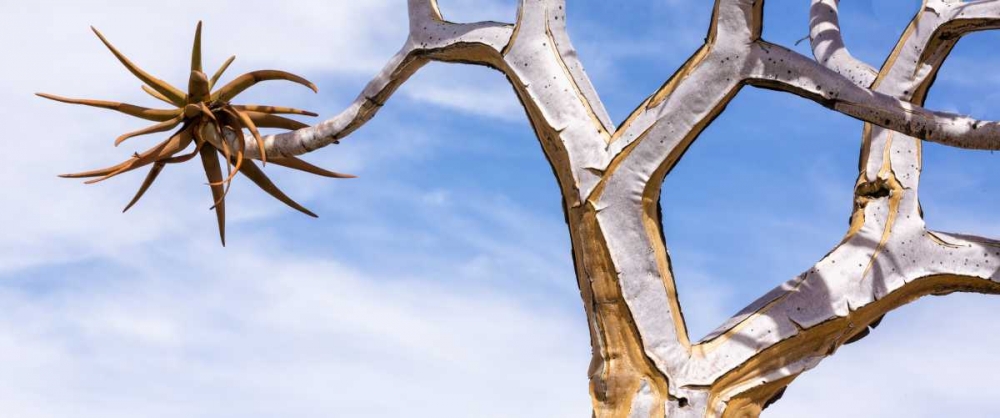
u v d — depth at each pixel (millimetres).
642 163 8336
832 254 8672
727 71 8266
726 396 8289
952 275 8617
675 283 8445
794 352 8438
